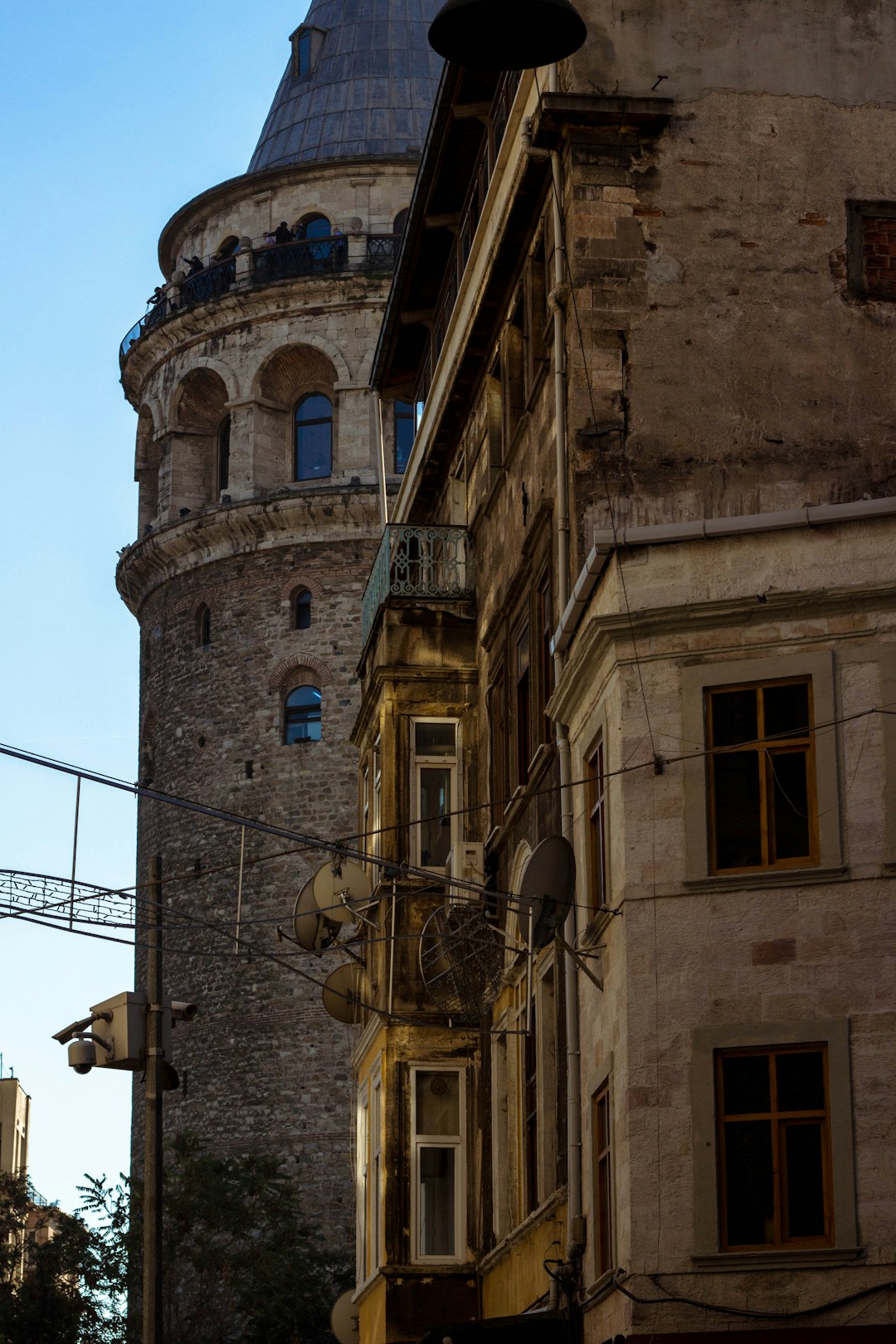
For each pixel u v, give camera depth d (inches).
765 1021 1000.9
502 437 1469.0
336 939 1524.4
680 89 1242.0
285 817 3009.4
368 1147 1515.7
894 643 1035.3
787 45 1256.2
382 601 1540.4
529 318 1338.6
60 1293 2593.5
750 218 1227.2
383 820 1487.5
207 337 3191.4
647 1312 970.1
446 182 1636.3
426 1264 1402.6
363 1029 1546.5
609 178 1225.4
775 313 1214.3
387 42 3459.6
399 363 1936.5
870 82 1258.6
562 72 1244.5
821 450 1196.5
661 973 1019.9
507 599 1385.3
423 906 1464.1
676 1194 986.1
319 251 3164.4
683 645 1063.6
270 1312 2593.5
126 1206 2659.9
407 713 1509.6
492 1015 1414.9
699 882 1027.3
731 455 1191.6
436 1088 1435.8
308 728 3056.1
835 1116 976.9
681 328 1207.6
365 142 3324.3
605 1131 1087.0
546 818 1245.1
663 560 1077.8
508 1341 1122.0
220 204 3287.4
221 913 3004.4
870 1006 991.0
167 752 3147.1
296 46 3518.7
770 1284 960.9
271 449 3147.1
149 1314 1290.6
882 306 1223.5
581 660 1112.2
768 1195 981.8
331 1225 2817.4
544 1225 1201.4
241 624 3107.8
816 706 1034.7
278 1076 2898.6
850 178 1242.0
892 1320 943.7
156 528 3206.2
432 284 1788.9
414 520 1807.3
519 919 1223.5
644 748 1055.0
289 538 3095.5
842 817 1018.7
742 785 1043.3
